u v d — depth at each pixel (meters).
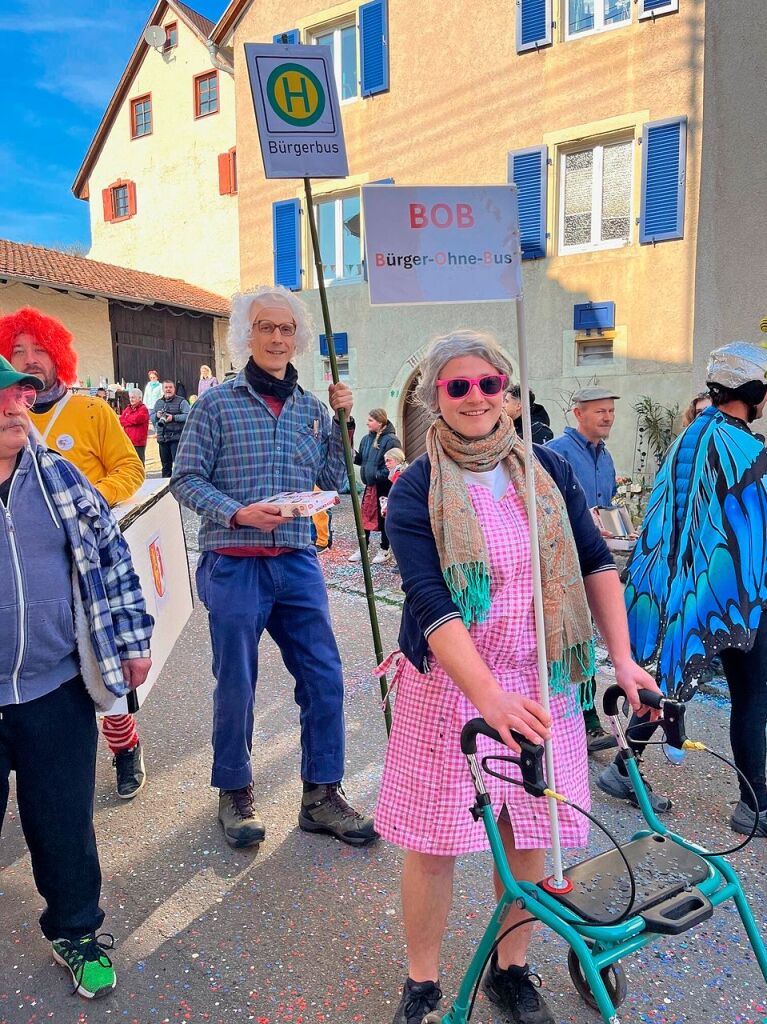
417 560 1.76
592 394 4.07
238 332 2.93
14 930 2.47
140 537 3.11
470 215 1.57
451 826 1.83
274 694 4.42
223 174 21.48
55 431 3.01
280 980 2.23
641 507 7.39
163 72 22.11
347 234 13.01
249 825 2.89
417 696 1.89
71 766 2.13
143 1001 2.16
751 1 6.43
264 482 2.89
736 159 6.66
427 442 1.89
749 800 2.94
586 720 3.67
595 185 10.72
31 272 16.81
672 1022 2.08
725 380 2.92
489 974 2.07
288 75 2.75
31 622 2.01
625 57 10.09
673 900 1.55
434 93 11.67
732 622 2.74
